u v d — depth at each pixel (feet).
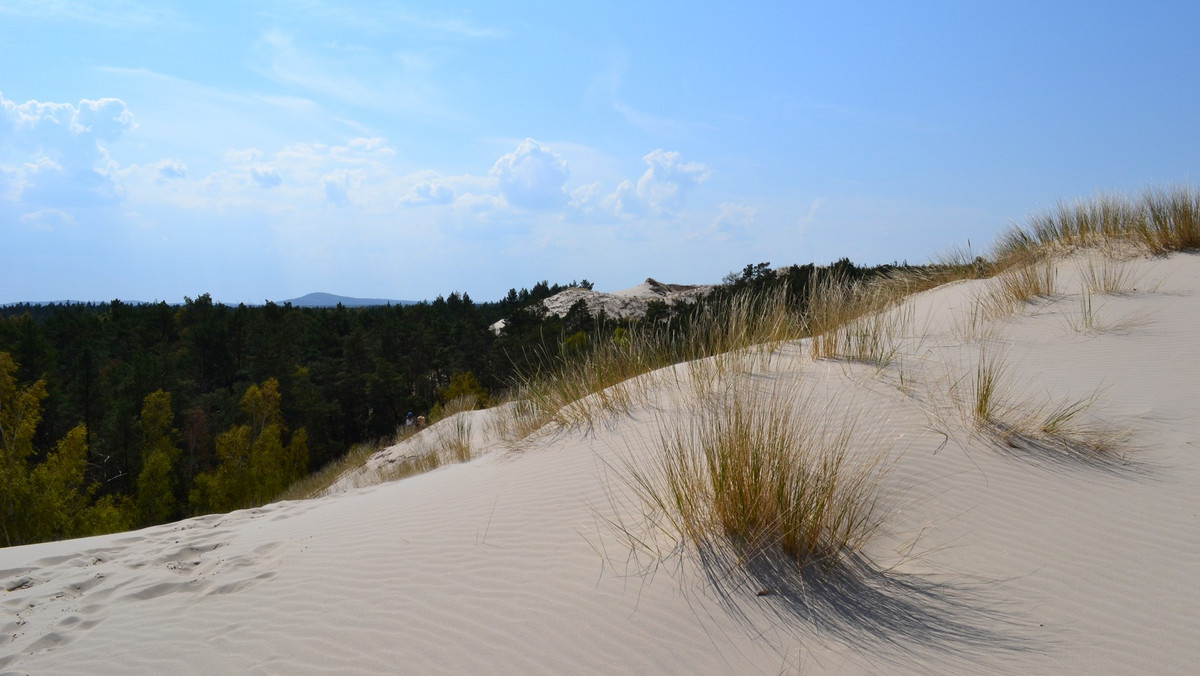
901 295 36.52
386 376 154.10
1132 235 34.12
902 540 12.50
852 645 9.82
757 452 12.84
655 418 19.47
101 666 10.94
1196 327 23.04
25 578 14.94
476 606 11.67
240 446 114.32
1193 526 12.28
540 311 167.94
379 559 14.21
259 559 15.30
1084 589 10.84
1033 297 29.14
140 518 101.81
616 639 10.26
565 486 16.34
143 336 220.23
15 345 158.92
